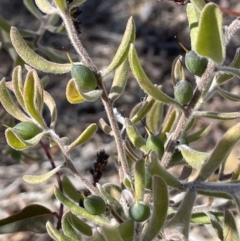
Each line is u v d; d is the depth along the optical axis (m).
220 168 0.30
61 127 0.71
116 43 0.85
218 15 0.20
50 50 0.50
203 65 0.25
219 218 0.30
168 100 0.25
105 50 0.83
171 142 0.26
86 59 0.25
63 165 0.28
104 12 0.91
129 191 0.28
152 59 0.80
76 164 0.62
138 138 0.28
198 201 0.47
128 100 0.72
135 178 0.25
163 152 0.27
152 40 0.84
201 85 0.25
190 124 0.29
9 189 0.60
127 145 0.30
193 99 0.25
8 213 0.57
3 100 0.27
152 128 0.33
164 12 0.88
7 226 0.32
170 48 0.82
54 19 0.47
